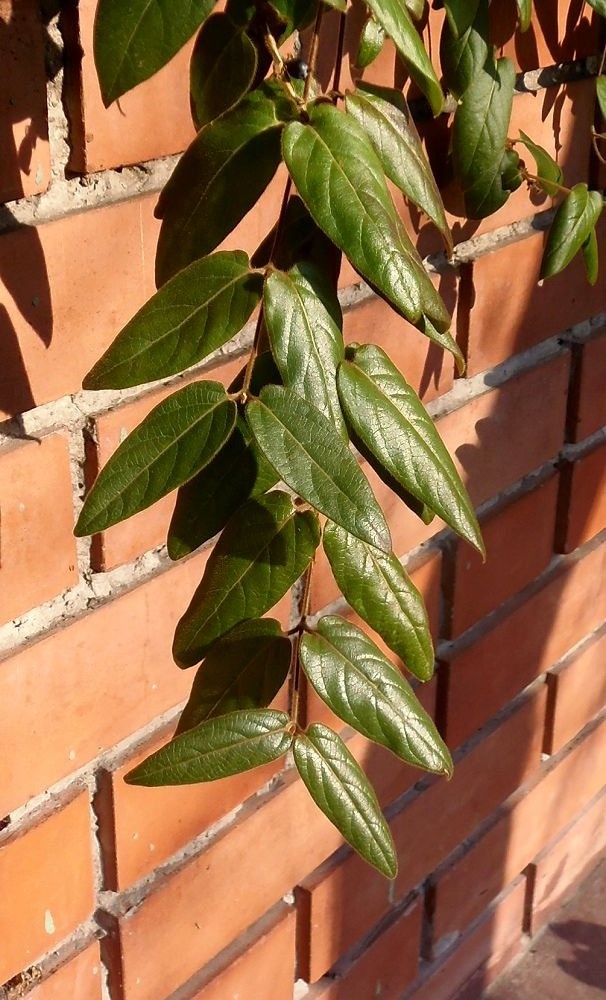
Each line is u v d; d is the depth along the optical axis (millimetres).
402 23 592
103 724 763
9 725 720
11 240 646
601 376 987
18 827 750
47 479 695
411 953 1052
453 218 826
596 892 1277
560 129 871
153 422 573
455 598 938
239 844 866
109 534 726
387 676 628
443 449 610
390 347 825
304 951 954
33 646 716
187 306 577
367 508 559
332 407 579
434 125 790
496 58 790
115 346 574
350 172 570
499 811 1083
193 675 799
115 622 749
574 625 1072
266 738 607
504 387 912
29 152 640
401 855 991
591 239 830
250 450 599
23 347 664
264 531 607
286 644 622
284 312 575
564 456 1000
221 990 893
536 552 1001
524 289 894
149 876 833
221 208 599
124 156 668
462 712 983
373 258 562
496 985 1182
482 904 1106
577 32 850
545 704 1079
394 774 952
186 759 600
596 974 1190
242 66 598
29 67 628
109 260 681
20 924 764
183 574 772
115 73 553
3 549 688
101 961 827
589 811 1232
